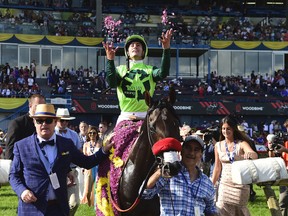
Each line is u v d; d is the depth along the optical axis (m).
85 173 12.27
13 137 7.77
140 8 52.03
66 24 47.28
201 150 5.78
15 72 41.97
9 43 45.09
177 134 6.13
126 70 7.55
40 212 6.05
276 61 48.41
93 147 12.38
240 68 48.12
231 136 8.04
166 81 44.00
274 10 54.62
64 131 9.74
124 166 6.62
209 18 52.28
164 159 5.66
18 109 39.53
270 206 8.21
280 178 7.60
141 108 7.42
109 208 6.74
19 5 49.19
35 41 45.59
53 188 6.11
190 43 45.88
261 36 48.69
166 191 5.76
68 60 46.31
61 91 40.50
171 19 50.06
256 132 37.91
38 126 6.22
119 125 7.13
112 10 51.28
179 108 41.00
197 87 42.72
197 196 5.73
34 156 6.14
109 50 7.36
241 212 7.91
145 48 7.74
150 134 6.17
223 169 8.04
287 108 41.56
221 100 41.59
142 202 6.42
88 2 51.66
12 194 16.12
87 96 40.34
